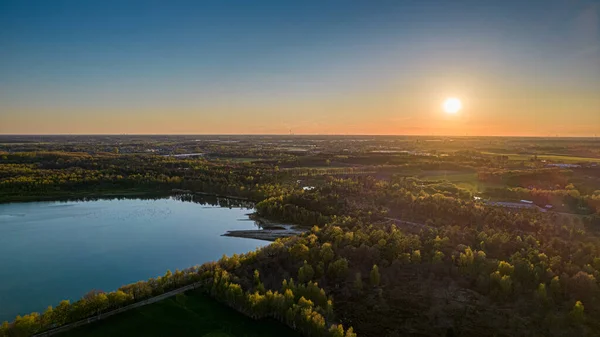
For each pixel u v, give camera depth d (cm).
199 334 8919
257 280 10794
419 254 11819
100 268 13500
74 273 13038
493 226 15062
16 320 8512
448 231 13825
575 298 9838
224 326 9238
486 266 10994
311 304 9450
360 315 9731
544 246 12431
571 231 14225
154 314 9556
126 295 9800
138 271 13288
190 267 12694
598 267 10881
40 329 8619
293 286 10206
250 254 12212
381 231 13600
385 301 10262
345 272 11325
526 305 9794
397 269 11562
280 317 9531
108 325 9069
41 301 11094
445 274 11312
